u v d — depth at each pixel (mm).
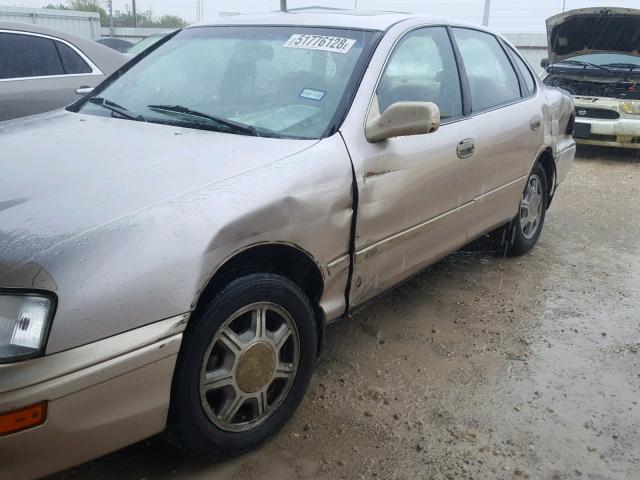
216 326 2264
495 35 4512
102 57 6000
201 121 2980
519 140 4230
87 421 1941
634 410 3012
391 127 2850
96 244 1977
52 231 2006
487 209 4039
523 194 4684
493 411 2943
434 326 3766
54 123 3137
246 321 2436
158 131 2889
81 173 2404
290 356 2633
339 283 2842
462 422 2850
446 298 4176
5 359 1795
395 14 3676
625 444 2760
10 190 2281
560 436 2789
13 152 2684
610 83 9266
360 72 3047
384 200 2955
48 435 1871
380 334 3627
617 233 5832
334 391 3035
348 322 3752
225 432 2412
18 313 1834
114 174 2391
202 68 3395
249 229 2303
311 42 3299
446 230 3592
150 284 2021
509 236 4742
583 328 3836
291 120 2908
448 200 3502
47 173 2414
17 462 1853
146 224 2084
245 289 2336
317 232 2605
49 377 1838
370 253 2963
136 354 1995
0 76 5250
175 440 2377
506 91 4355
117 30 20406
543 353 3510
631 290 4449
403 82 3289
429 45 3590
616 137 9180
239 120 2955
